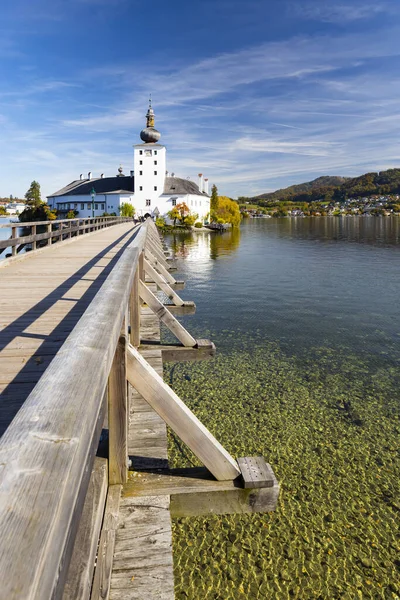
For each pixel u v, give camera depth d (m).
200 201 88.12
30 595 0.57
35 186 124.44
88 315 2.13
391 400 7.79
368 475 5.48
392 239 54.66
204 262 31.69
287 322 13.60
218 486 2.99
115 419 2.86
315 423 6.85
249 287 20.61
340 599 3.74
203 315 14.56
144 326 8.87
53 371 1.36
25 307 5.73
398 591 3.83
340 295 18.38
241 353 10.38
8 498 0.75
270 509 3.02
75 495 0.89
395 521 4.66
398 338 11.84
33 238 12.26
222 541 4.34
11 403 2.79
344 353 10.48
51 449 0.91
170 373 8.95
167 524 2.73
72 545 1.09
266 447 6.12
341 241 52.28
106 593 2.19
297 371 9.20
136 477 3.10
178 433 2.97
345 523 4.62
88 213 87.00
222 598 3.72
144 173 81.81
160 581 2.43
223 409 7.29
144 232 12.44
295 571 4.00
